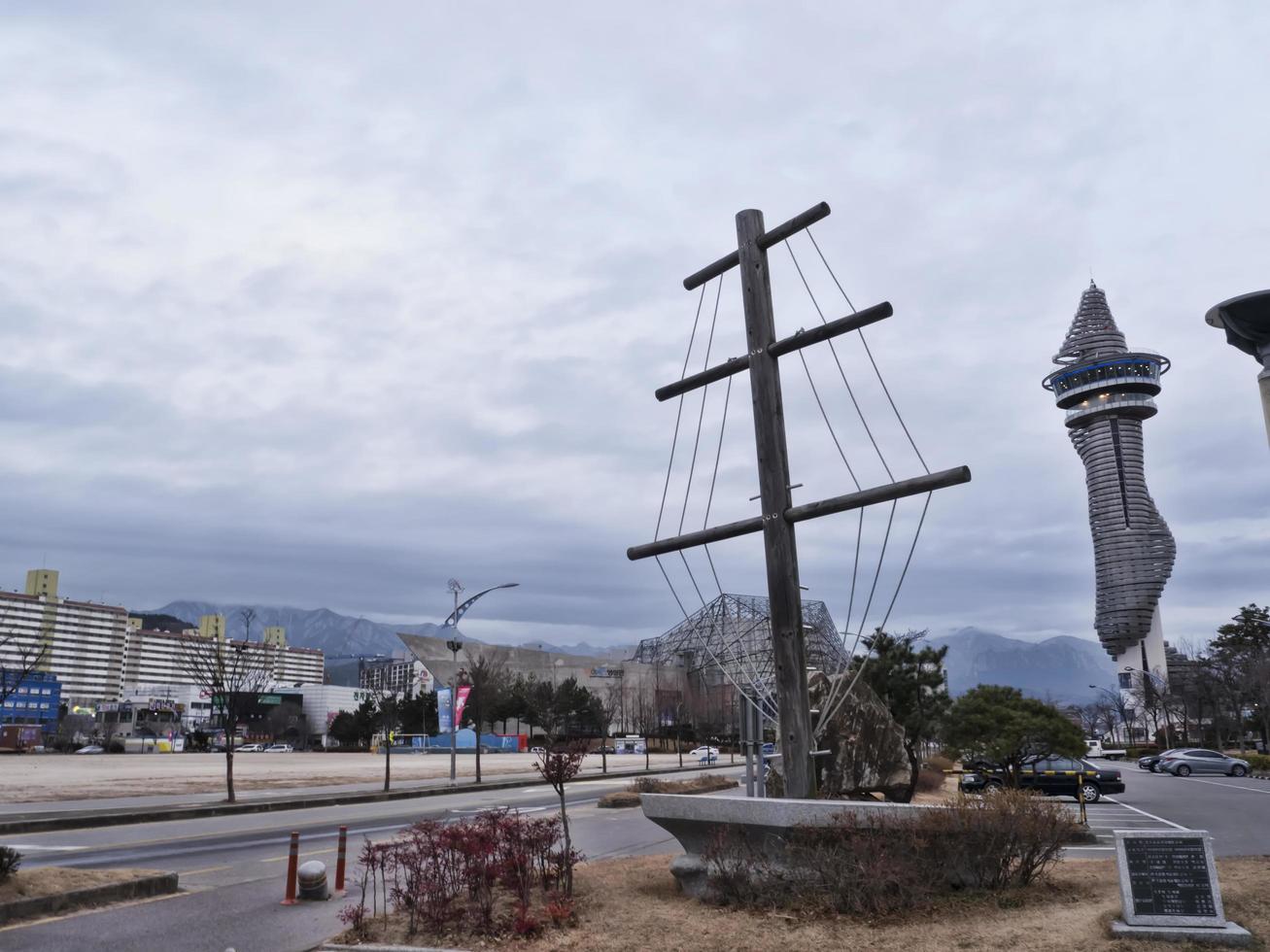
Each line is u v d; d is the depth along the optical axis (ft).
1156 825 65.72
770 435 40.98
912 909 30.55
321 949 29.43
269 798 96.53
